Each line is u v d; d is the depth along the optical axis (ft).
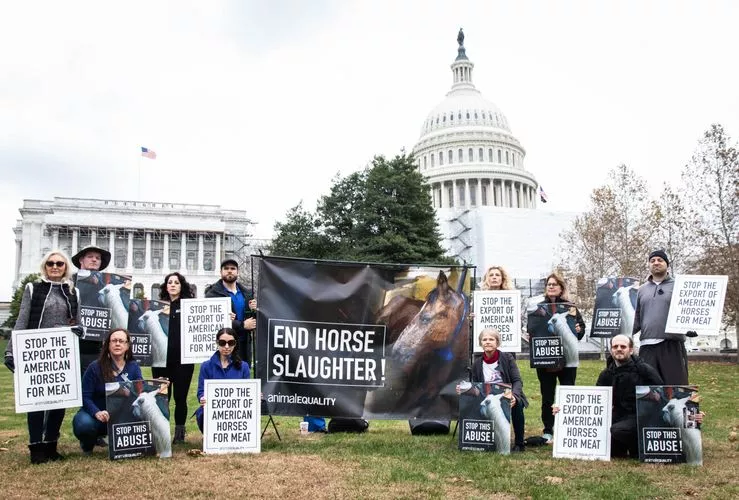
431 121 474.49
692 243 140.67
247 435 31.63
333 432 39.37
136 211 381.40
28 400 29.40
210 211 398.42
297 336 34.47
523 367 101.14
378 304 35.22
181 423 35.06
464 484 25.14
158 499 22.88
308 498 22.88
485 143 442.50
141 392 30.50
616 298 43.88
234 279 38.01
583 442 30.81
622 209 177.78
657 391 30.07
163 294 36.94
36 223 388.16
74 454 31.71
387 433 38.96
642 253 168.96
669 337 34.01
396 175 193.98
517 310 36.78
